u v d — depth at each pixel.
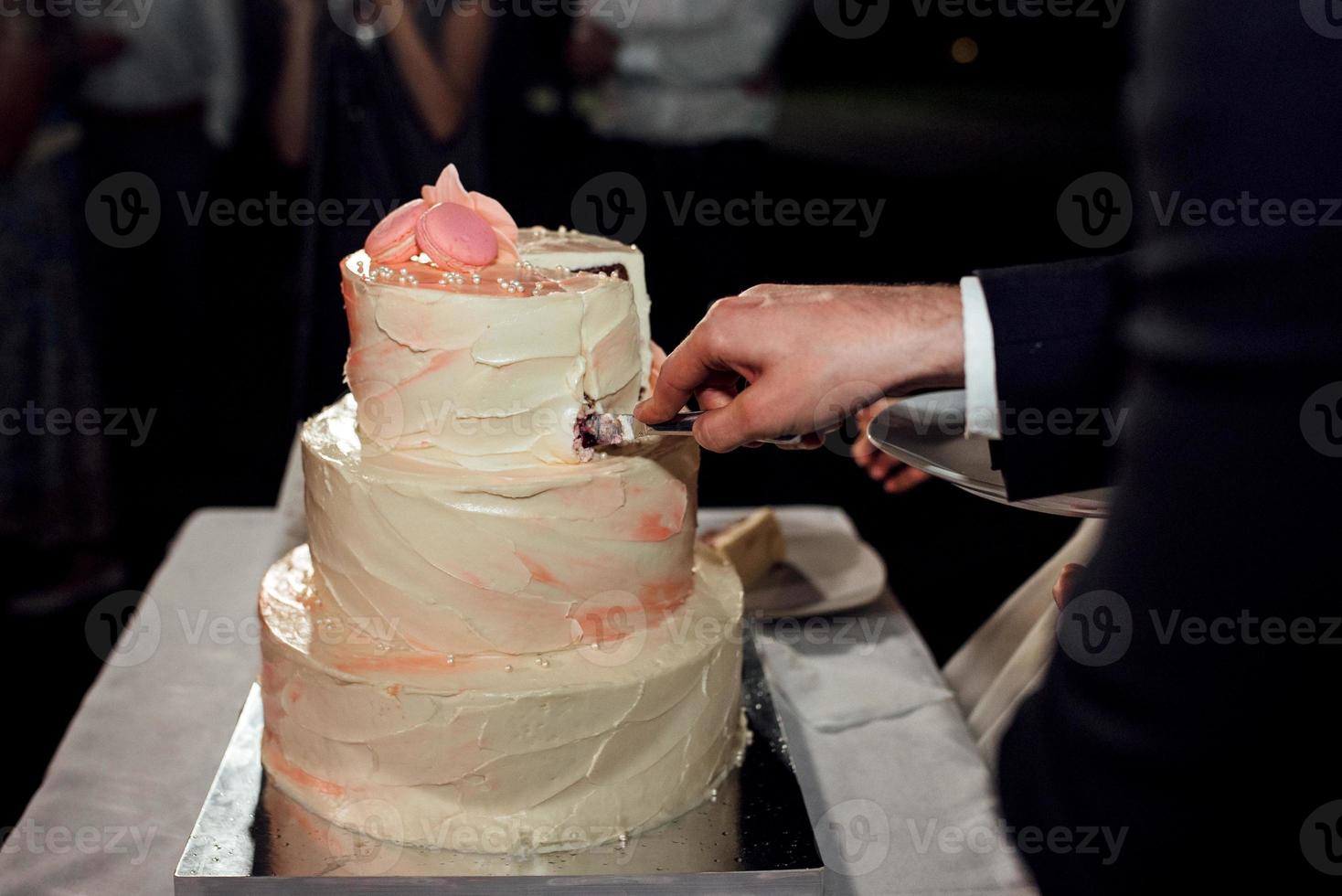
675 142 3.44
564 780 1.52
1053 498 1.29
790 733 1.91
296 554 1.84
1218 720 0.82
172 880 1.53
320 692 1.52
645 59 3.33
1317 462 0.78
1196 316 0.81
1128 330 1.07
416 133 2.57
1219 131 0.80
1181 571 0.82
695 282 3.58
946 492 4.86
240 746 1.73
